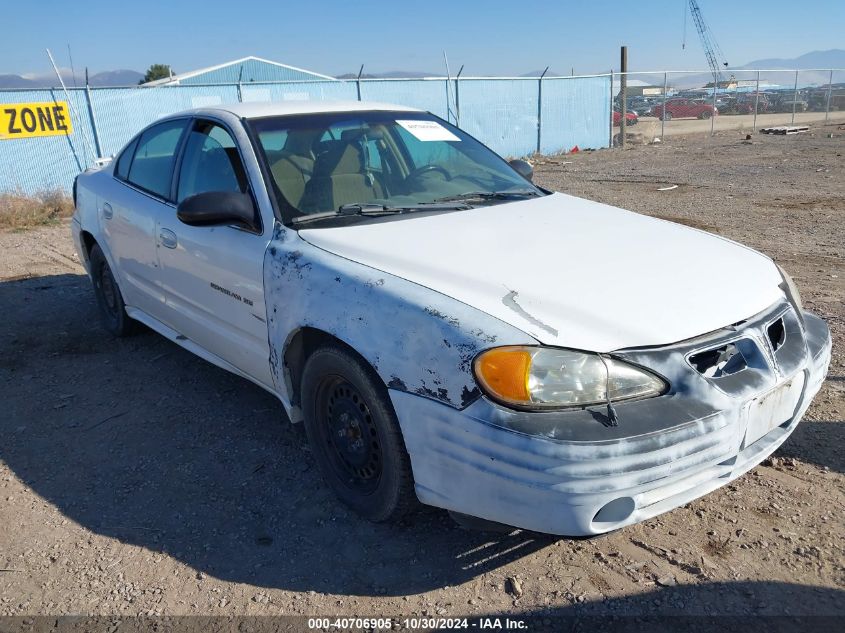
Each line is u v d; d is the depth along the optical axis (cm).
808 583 244
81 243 524
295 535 286
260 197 325
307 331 293
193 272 366
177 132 414
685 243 306
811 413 358
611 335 228
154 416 395
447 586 253
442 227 307
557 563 262
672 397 225
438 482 241
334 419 294
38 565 274
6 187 1423
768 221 851
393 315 249
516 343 222
